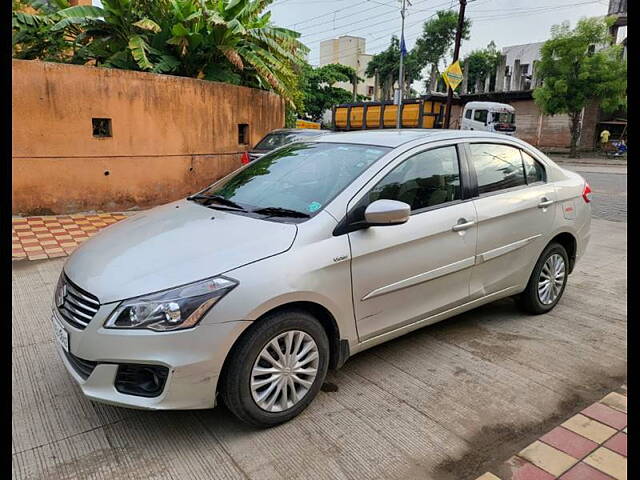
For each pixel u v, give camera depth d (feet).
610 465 8.24
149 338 8.08
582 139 99.71
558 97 83.15
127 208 29.55
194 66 35.94
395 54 161.07
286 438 9.06
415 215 11.07
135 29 34.12
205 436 9.10
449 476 8.14
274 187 11.58
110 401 8.32
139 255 9.24
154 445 8.84
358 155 11.60
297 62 39.58
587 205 15.47
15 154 25.53
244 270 8.68
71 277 9.32
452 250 11.64
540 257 14.17
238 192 12.03
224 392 8.79
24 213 26.30
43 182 26.53
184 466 8.34
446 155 12.10
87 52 34.76
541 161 14.46
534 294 14.28
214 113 32.76
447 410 9.95
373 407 10.03
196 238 9.62
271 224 9.90
